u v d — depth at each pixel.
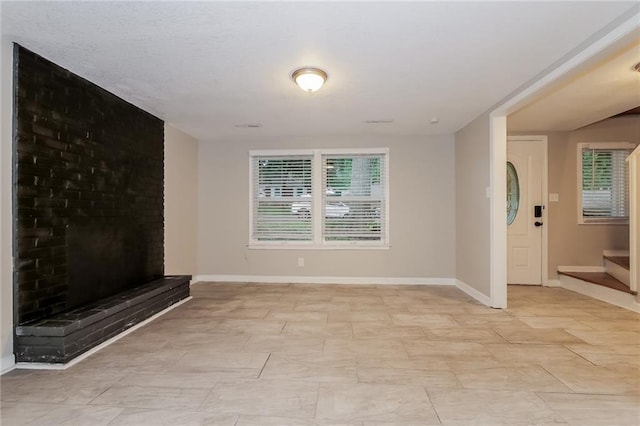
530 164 4.67
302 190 4.95
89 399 1.82
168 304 3.55
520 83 2.89
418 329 2.91
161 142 4.01
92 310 2.58
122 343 2.60
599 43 2.07
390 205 4.84
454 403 1.78
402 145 4.82
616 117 4.58
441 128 4.45
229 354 2.39
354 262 4.86
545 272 4.65
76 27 2.00
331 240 4.93
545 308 3.55
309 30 2.04
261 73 2.68
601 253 4.60
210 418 1.65
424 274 4.80
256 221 4.99
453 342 2.61
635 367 2.19
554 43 2.21
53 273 2.46
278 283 4.85
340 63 2.50
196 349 2.48
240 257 4.98
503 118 3.51
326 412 1.70
